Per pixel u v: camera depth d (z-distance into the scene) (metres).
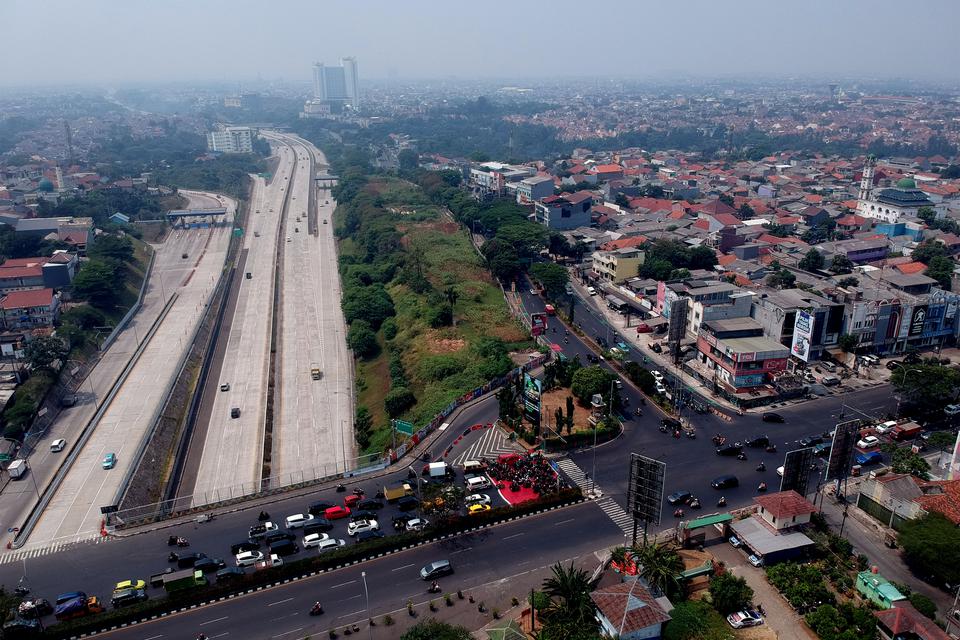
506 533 119.69
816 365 183.38
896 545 114.88
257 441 176.50
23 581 111.88
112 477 149.88
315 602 104.25
